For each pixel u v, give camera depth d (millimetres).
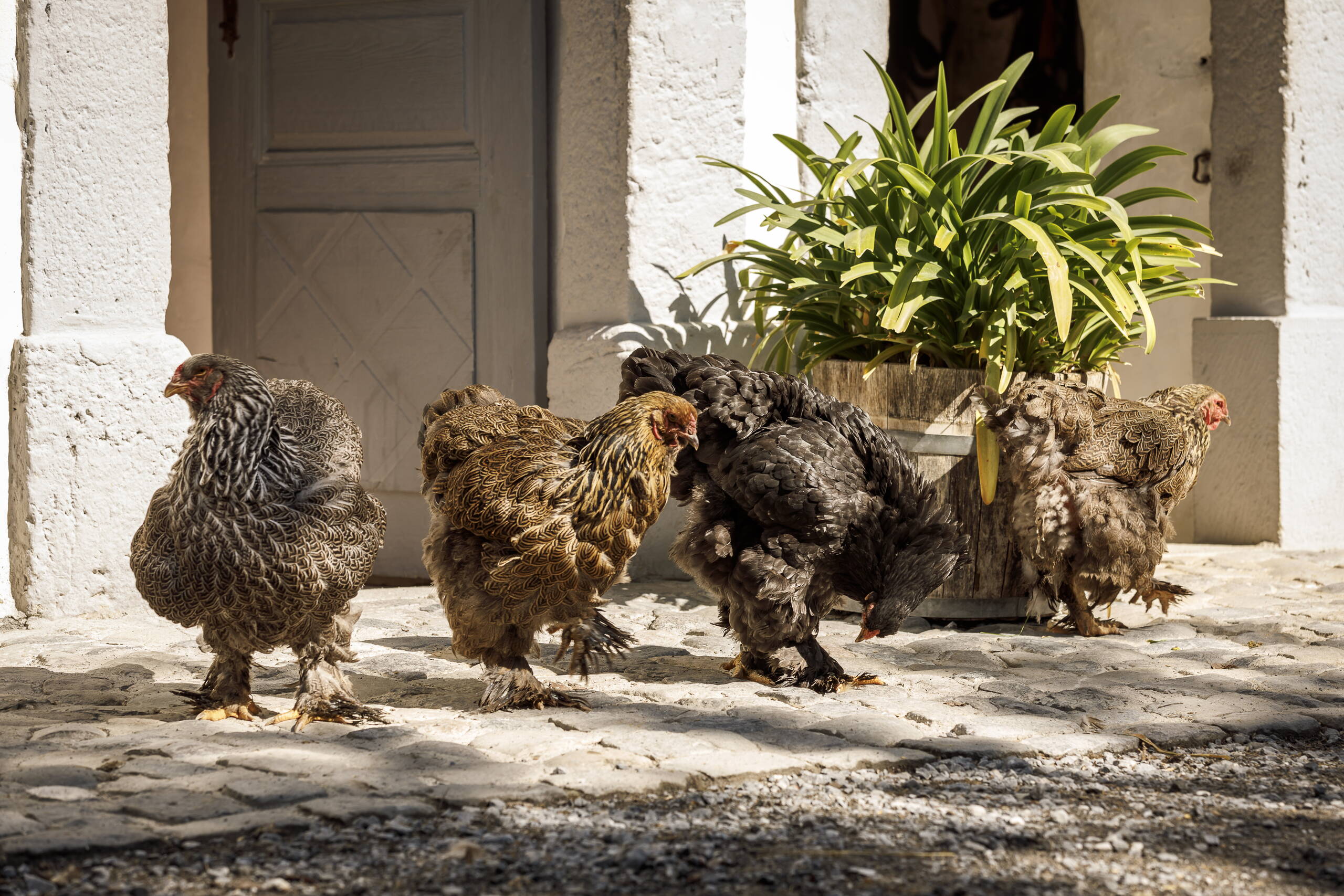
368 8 4387
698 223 4238
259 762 2762
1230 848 2568
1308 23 4586
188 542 2865
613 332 4125
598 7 4152
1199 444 3717
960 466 3758
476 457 3021
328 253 4469
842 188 3975
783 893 2420
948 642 3617
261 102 4504
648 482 2992
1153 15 5012
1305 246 4660
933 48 5711
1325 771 2863
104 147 3787
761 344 4043
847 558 3225
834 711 3088
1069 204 3695
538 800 2654
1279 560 4453
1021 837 2588
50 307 3748
